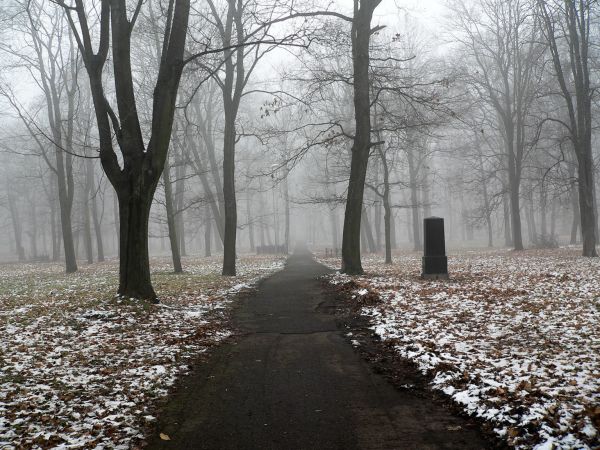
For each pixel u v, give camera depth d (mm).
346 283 14766
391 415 5082
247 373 6691
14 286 19672
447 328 8500
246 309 11938
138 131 11844
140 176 11727
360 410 5250
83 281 20375
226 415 5199
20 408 5344
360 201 18031
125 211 11844
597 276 14008
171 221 23031
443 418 4953
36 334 8883
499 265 20562
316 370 6762
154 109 11781
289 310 11648
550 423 4371
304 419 5047
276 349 7980
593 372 5699
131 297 11734
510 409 4770
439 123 19453
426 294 12359
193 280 18703
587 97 22797
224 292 14758
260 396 5773
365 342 8203
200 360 7352
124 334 8852
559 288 12164
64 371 6703
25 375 6496
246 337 8906
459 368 6207
